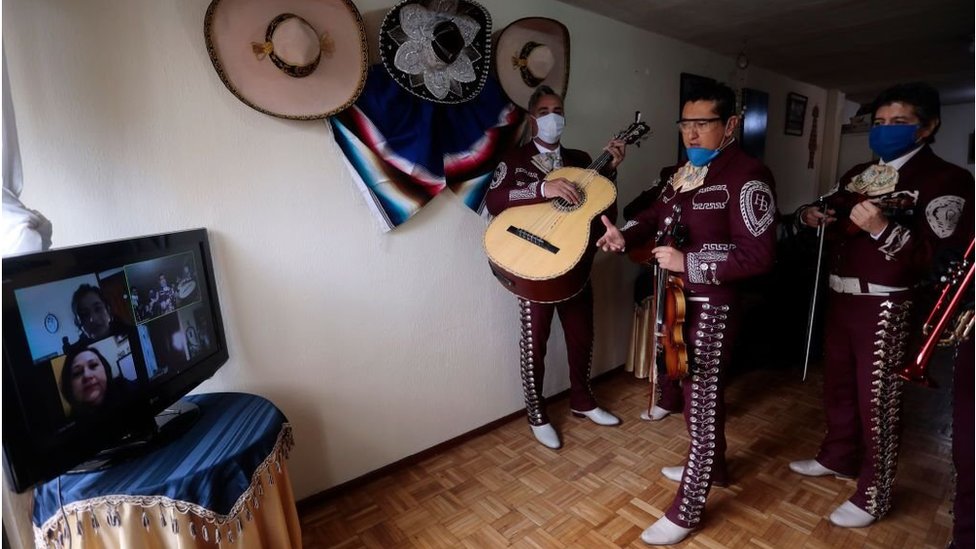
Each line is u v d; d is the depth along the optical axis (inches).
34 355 37.7
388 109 72.9
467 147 81.8
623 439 92.4
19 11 48.1
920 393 105.5
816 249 123.5
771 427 93.8
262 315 67.2
